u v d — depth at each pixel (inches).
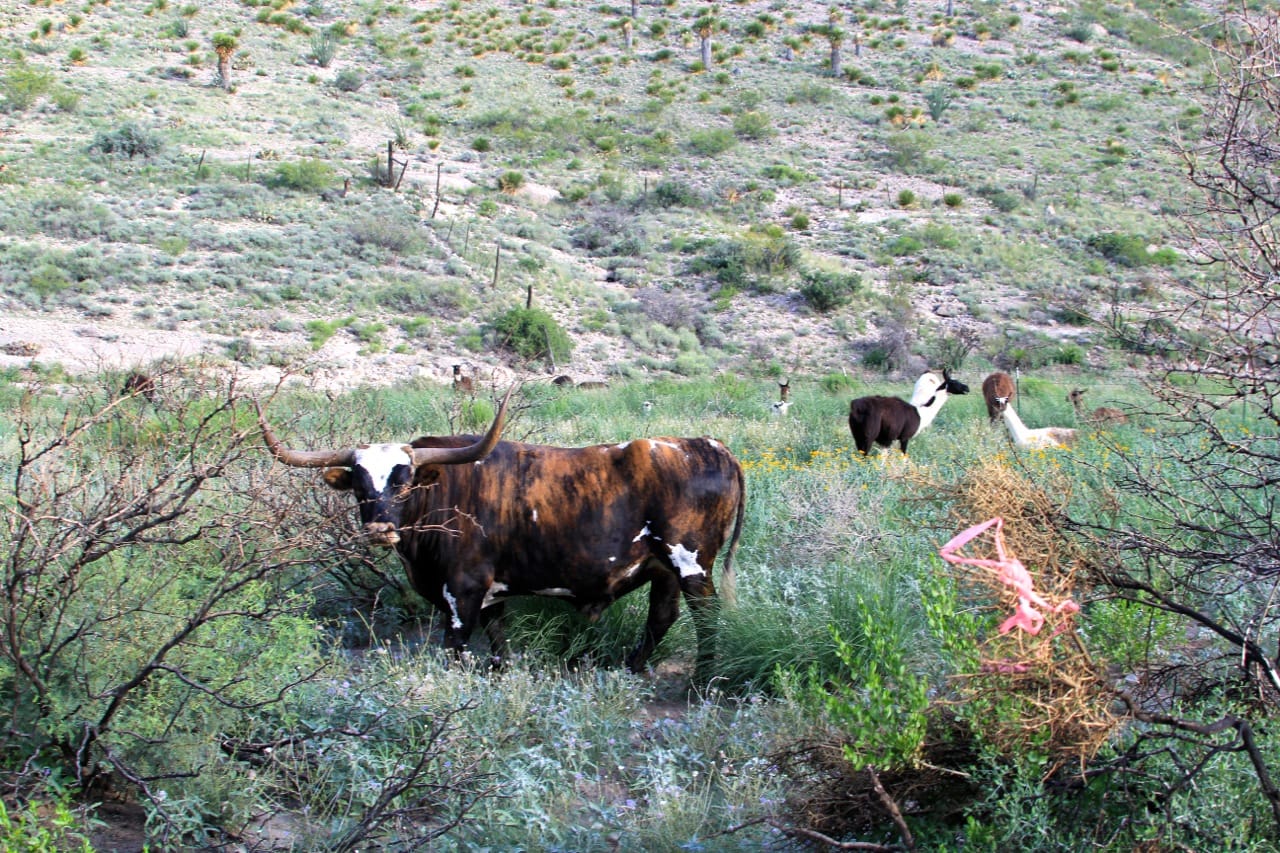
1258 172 204.4
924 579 260.8
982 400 933.8
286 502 262.8
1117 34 4239.7
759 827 192.2
